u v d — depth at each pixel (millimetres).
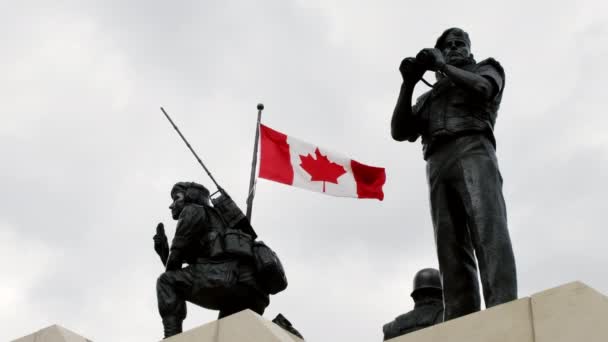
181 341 12039
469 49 13961
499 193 12766
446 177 12984
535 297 10336
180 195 14422
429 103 13617
